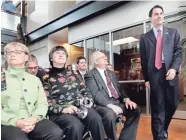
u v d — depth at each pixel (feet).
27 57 4.87
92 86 6.86
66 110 5.18
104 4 15.70
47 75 5.81
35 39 25.41
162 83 6.47
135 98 14.96
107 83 7.27
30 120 4.21
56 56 5.85
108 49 17.20
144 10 14.12
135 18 14.76
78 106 5.54
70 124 4.82
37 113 4.58
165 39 6.52
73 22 19.26
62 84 5.70
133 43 15.46
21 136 3.74
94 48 18.67
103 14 17.38
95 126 5.25
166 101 6.61
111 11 16.61
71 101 5.65
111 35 16.93
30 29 27.35
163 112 6.58
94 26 18.39
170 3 12.73
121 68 16.34
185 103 13.79
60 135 4.23
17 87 4.47
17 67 4.60
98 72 7.30
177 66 6.28
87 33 19.24
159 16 6.51
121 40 16.33
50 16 24.12
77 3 19.92
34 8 26.63
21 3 27.71
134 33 15.31
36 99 4.74
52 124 4.44
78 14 18.24
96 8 16.44
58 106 5.32
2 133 3.78
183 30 12.05
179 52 6.50
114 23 16.44
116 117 6.20
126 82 15.78
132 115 6.95
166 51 6.43
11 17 25.00
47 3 24.03
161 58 6.47
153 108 6.66
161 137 6.49
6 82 4.39
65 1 26.30
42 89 5.03
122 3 15.47
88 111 5.43
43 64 24.88
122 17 15.76
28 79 4.74
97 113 5.49
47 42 24.12
